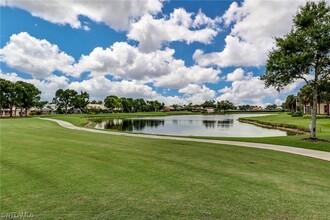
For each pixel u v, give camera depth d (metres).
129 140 15.81
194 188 6.32
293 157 10.38
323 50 15.43
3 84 69.06
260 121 49.59
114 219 4.63
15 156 10.31
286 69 16.17
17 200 5.53
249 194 5.88
